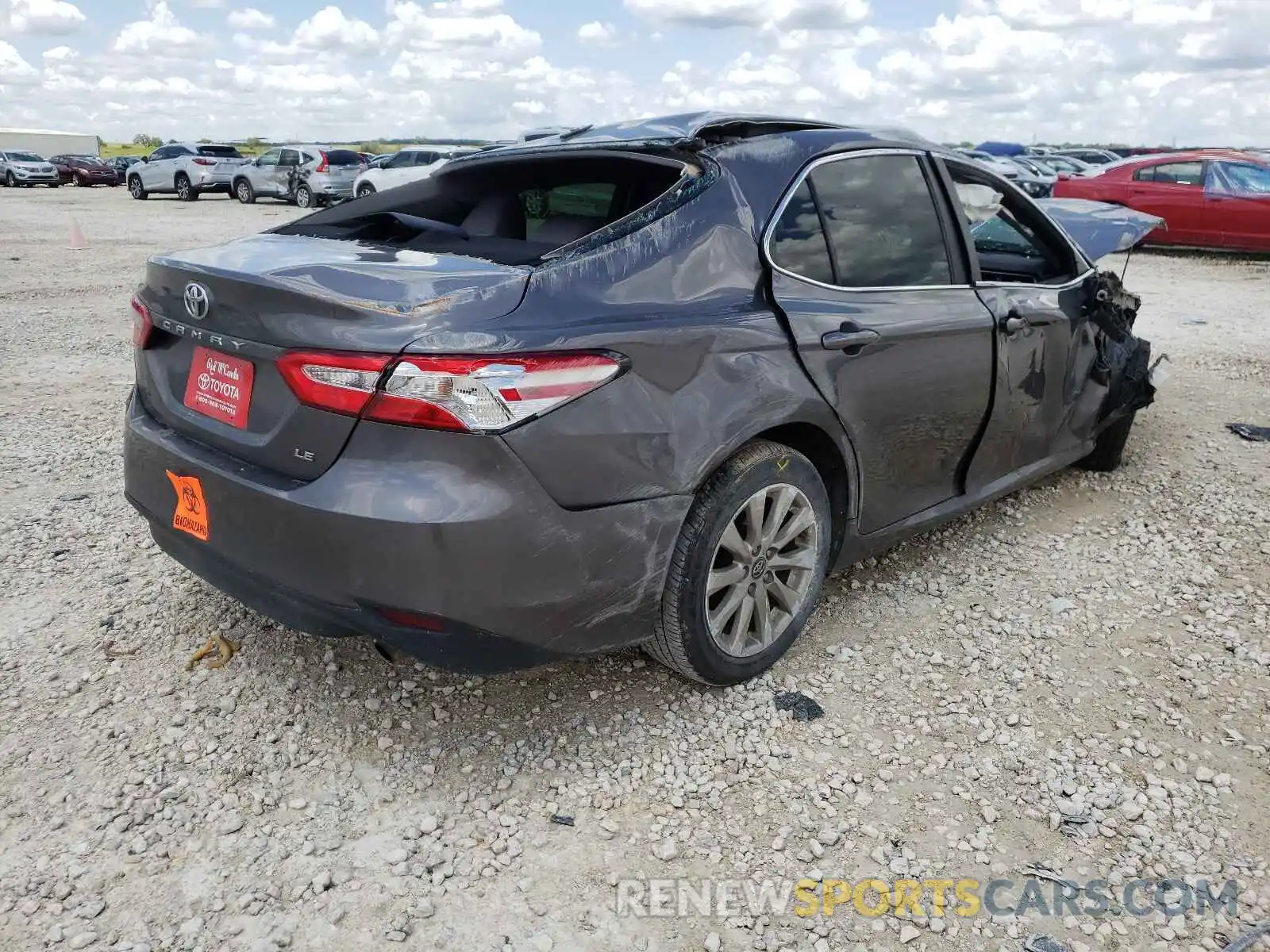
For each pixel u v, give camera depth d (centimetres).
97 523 401
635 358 229
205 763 250
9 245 1498
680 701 280
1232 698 286
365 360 210
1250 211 1341
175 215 2166
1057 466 418
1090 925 205
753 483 260
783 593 287
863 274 300
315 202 2450
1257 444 530
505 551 214
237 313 234
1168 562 378
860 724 272
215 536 243
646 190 321
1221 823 234
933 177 335
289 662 296
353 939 199
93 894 208
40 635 310
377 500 211
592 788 245
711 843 228
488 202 365
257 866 217
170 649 303
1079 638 320
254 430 238
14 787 240
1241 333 859
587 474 223
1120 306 433
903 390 305
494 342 211
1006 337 348
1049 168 2408
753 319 260
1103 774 251
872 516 314
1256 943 200
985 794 245
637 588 241
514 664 233
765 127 302
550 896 211
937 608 339
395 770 250
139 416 278
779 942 201
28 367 688
